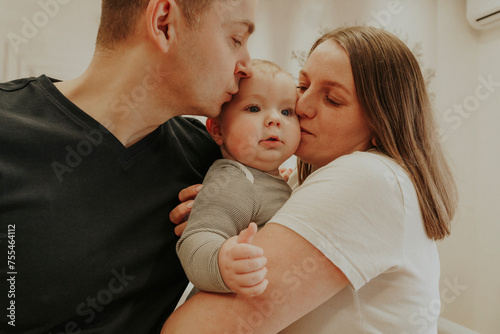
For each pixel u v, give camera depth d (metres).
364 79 0.85
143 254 0.86
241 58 0.88
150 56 0.81
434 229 0.82
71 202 0.79
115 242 0.83
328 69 0.87
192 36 0.79
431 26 2.47
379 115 0.84
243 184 0.81
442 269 2.41
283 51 2.36
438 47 2.45
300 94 0.95
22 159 0.79
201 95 0.85
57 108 0.84
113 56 0.84
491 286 2.32
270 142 0.87
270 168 0.90
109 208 0.83
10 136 0.79
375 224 0.71
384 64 0.85
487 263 2.36
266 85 0.88
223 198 0.78
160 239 0.89
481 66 2.46
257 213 0.81
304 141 0.93
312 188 0.73
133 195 0.87
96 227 0.81
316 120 0.90
